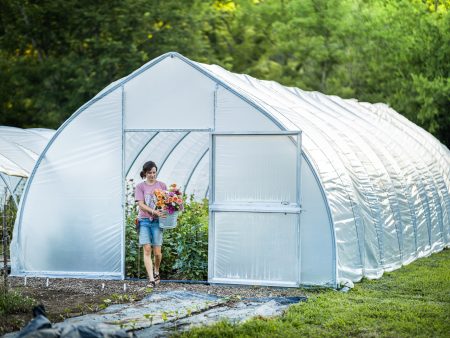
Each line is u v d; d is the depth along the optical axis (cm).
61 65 2719
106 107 1180
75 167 1191
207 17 2925
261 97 1213
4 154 1716
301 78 3075
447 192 1781
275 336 779
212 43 3259
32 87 2791
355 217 1156
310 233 1082
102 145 1183
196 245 1191
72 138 1192
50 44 2919
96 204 1184
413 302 964
